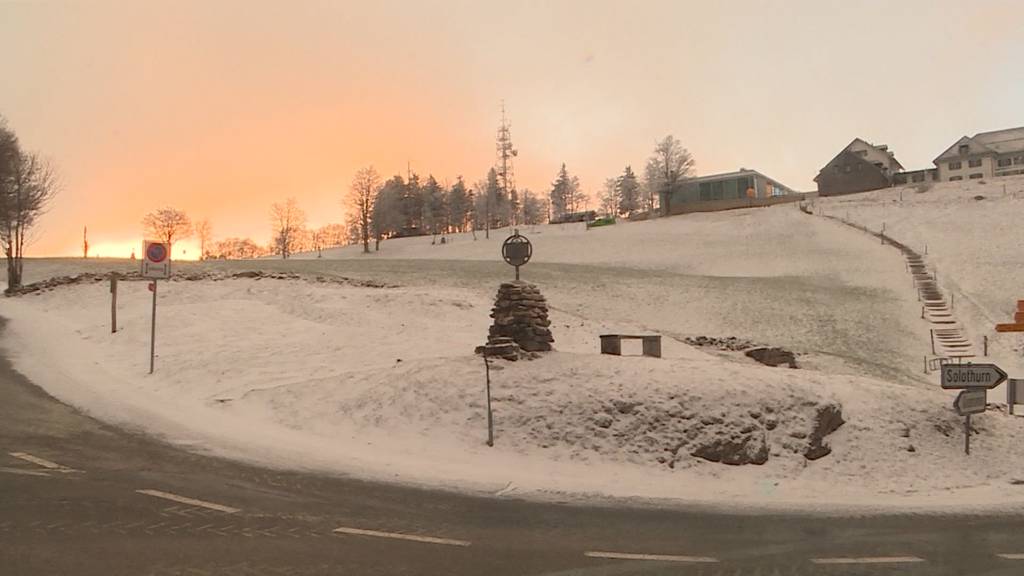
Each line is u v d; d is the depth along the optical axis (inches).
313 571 240.2
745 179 4050.2
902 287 1615.4
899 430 520.4
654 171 4448.8
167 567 237.8
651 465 451.5
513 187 5113.2
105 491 334.3
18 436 444.5
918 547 299.9
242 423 510.6
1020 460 514.0
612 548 283.9
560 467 440.5
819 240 2445.9
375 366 697.0
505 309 629.9
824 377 601.0
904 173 4306.1
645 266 2383.1
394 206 5157.5
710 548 289.3
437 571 246.4
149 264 701.3
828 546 297.9
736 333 1253.1
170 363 727.7
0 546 253.0
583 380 534.9
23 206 1733.5
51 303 1221.1
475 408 507.8
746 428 481.4
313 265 1964.8
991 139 4288.9
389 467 412.5
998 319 1312.7
